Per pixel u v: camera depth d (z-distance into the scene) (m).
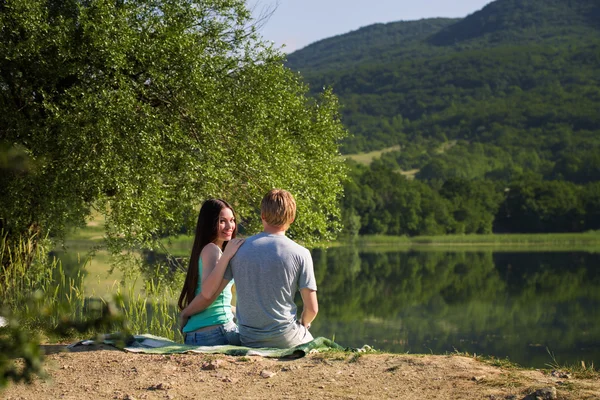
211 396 3.87
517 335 21.81
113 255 10.05
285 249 4.75
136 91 10.20
